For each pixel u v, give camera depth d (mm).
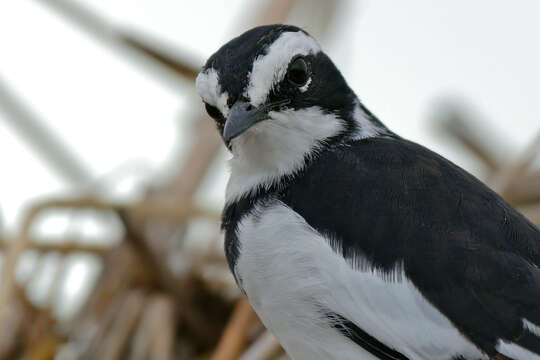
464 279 1136
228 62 1159
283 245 1146
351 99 1164
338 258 1143
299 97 1157
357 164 1148
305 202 1147
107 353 1194
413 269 1138
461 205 1140
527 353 1132
